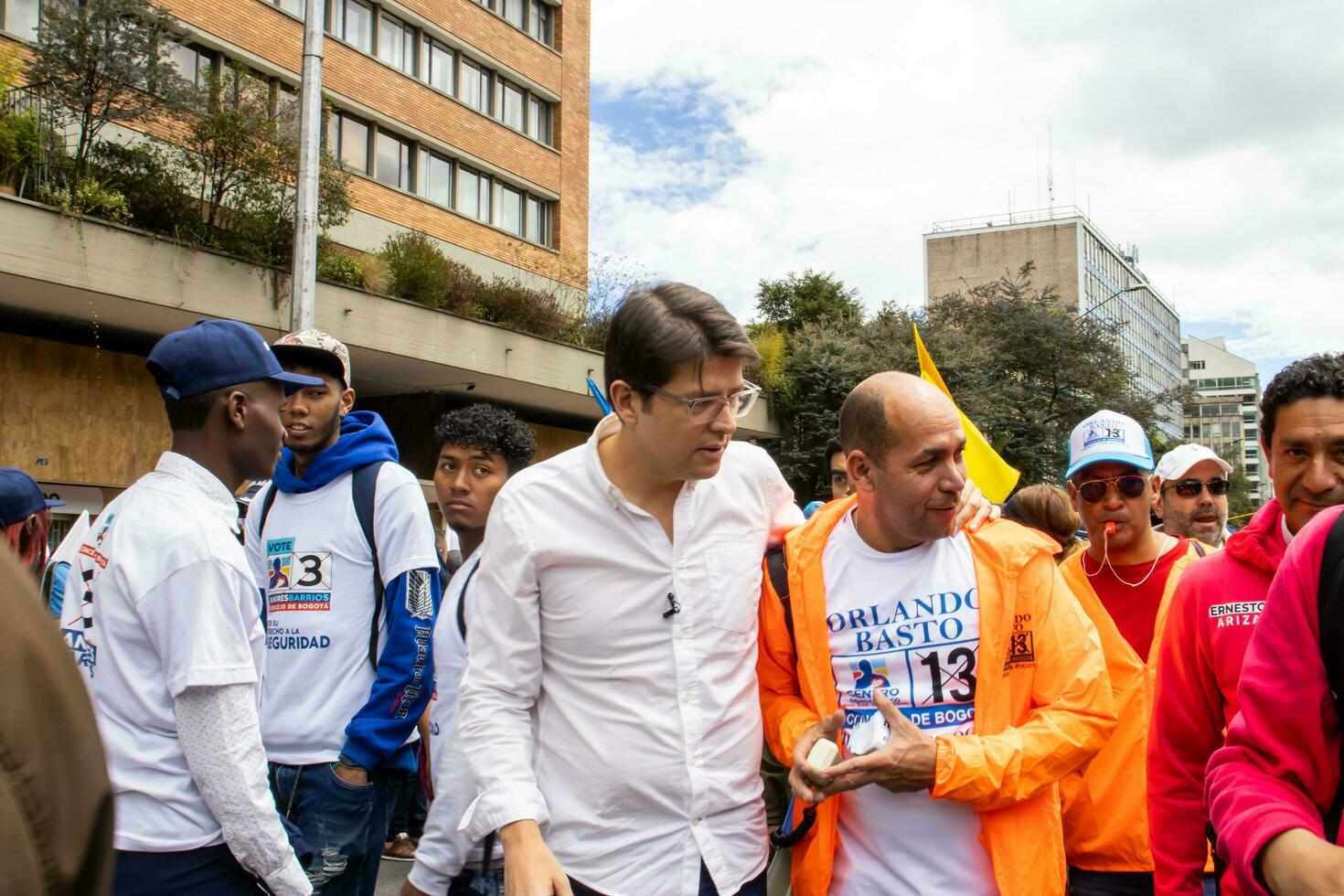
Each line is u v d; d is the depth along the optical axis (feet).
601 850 7.09
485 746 7.04
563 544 7.13
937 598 7.38
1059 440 92.38
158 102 43.11
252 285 44.86
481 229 82.23
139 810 7.32
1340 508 5.26
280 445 8.45
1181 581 8.27
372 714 10.48
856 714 7.49
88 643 7.54
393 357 52.85
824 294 114.62
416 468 63.00
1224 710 8.01
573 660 7.26
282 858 7.66
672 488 7.37
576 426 74.95
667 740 7.09
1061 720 7.09
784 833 7.86
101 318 43.19
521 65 86.99
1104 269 284.82
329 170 50.93
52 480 42.65
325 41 69.72
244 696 7.54
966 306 102.06
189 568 7.38
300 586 11.03
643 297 6.87
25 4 49.90
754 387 7.20
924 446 6.93
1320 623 5.09
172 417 8.07
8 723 2.74
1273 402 7.42
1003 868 7.00
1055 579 7.52
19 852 2.68
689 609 7.26
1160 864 8.14
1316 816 5.08
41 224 37.17
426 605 10.83
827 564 7.72
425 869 9.18
